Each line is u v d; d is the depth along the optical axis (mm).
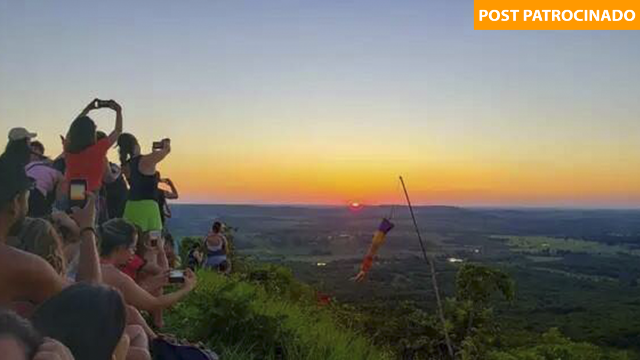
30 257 3250
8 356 1627
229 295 7242
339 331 7676
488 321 10445
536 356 9398
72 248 4543
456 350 9750
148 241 6805
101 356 2172
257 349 6527
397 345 9312
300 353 6508
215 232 14570
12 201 3318
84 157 6133
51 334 2129
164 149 7656
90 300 2213
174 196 9062
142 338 4543
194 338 6504
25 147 3449
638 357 9531
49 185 5727
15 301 3215
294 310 8609
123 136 7723
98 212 6480
